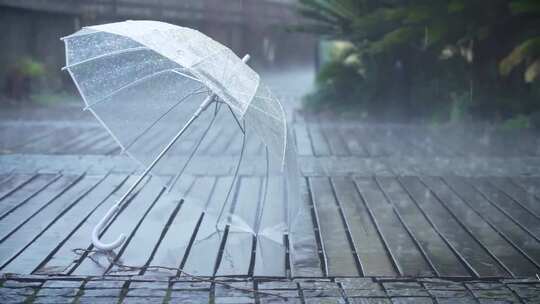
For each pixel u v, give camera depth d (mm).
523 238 4527
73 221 4773
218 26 19219
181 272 3729
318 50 16453
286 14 24453
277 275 3713
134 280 3574
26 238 4328
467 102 10875
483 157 7762
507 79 11023
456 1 9625
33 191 5691
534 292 3455
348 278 3672
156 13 15953
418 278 3678
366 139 9375
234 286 3520
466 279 3688
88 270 3729
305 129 10477
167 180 4258
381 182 6383
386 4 11758
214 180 4531
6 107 12125
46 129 9609
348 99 12852
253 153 4570
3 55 13039
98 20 14719
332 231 4664
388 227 4770
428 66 12102
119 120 4078
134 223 4762
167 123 4223
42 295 3324
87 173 6492
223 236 4484
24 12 13359
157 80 4023
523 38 10336
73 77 3900
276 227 4461
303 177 6594
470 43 11438
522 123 10117
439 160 7566
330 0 12039
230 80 3486
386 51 11609
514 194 5887
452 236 4555
